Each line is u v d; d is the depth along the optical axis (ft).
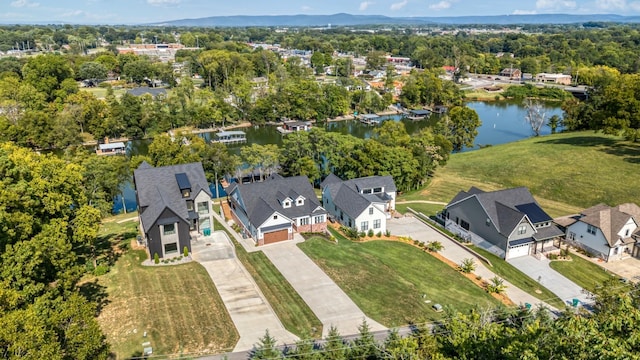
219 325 121.39
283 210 184.65
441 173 285.23
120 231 189.26
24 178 127.85
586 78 641.81
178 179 177.27
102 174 209.36
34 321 75.25
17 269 98.68
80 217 138.10
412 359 85.05
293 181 198.90
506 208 175.83
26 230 113.80
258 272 151.43
